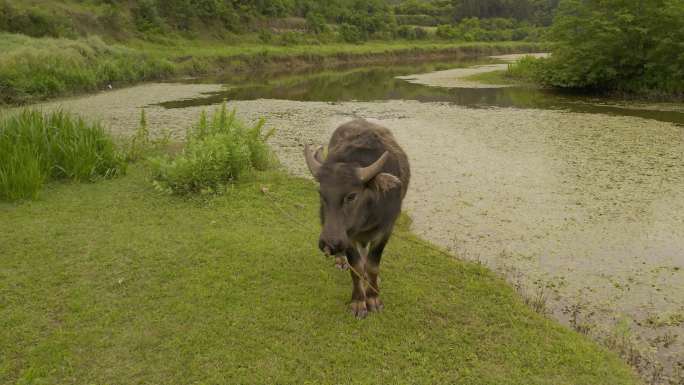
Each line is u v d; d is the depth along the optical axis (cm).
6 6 2503
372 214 427
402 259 584
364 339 428
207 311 458
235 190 790
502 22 7256
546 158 1057
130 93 2070
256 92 2220
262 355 401
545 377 388
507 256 623
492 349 418
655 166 991
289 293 496
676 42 1847
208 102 1855
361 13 5500
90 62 2277
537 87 2428
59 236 606
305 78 2947
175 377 376
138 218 674
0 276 510
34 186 730
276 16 4562
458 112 1669
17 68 1817
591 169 976
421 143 1202
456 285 527
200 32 3778
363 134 477
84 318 443
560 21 2236
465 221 731
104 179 830
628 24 1977
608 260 611
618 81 2120
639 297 531
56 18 2678
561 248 643
